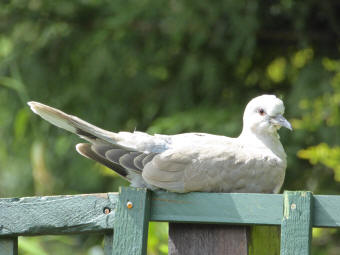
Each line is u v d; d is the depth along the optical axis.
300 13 11.85
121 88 12.64
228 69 12.58
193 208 5.66
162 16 12.16
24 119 11.26
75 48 12.58
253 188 6.54
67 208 5.84
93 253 10.31
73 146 12.52
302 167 11.81
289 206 5.40
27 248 8.12
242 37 11.70
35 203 5.90
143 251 5.59
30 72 12.53
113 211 5.75
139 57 12.51
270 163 6.70
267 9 12.15
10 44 12.99
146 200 5.64
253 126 7.23
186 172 6.30
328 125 11.30
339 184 11.79
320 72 11.57
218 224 5.77
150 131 11.57
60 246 12.39
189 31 12.08
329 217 5.39
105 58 12.38
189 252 5.81
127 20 11.89
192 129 11.61
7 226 5.91
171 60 12.68
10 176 13.29
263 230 6.16
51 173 12.68
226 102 12.37
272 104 7.18
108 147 6.68
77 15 12.44
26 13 12.37
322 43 12.27
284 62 12.70
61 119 6.36
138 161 6.50
